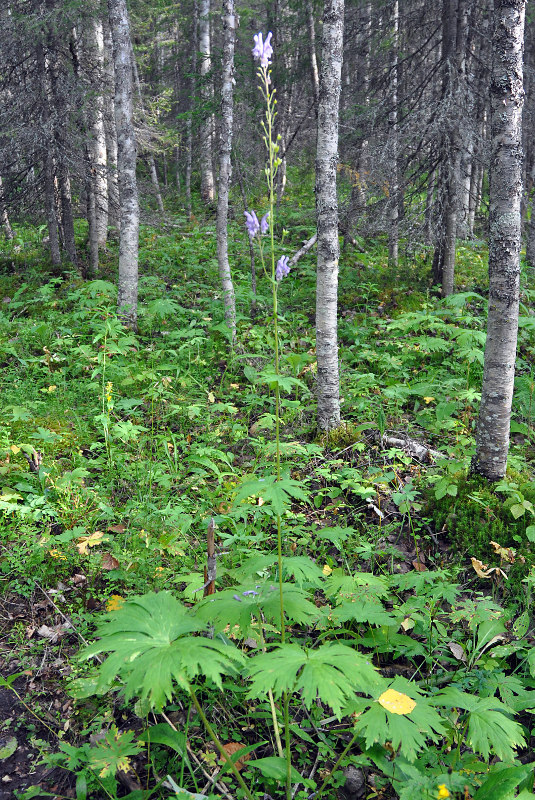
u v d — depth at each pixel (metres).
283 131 20.20
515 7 4.74
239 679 3.39
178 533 4.55
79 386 7.55
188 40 25.92
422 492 5.56
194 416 6.69
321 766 3.05
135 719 3.29
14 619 4.01
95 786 2.88
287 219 15.65
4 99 13.16
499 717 2.63
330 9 6.02
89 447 6.23
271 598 2.69
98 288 9.91
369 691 2.54
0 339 9.16
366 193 11.75
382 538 4.85
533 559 4.59
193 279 12.55
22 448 5.40
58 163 12.09
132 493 5.37
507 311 5.18
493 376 5.33
